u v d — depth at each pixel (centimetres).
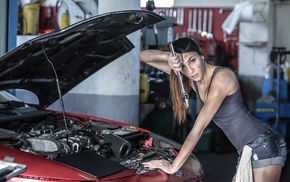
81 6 563
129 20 281
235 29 883
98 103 496
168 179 246
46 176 223
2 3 477
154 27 580
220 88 239
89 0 556
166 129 525
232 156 620
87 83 503
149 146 293
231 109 249
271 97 679
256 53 839
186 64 241
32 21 581
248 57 848
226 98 246
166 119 524
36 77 323
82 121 336
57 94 351
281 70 729
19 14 584
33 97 519
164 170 250
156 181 240
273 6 836
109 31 291
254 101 837
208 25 909
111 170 239
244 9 780
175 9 927
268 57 830
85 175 229
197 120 242
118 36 308
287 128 696
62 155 254
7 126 302
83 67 336
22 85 324
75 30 262
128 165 254
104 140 276
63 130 293
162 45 613
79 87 507
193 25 918
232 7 891
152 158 271
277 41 852
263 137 250
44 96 348
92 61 332
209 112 239
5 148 247
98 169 238
